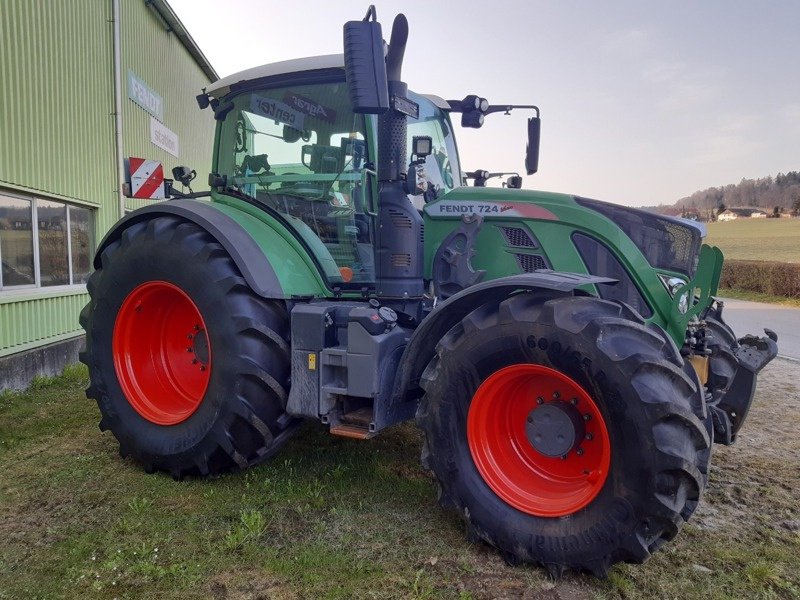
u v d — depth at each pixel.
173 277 3.60
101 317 3.91
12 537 2.91
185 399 3.88
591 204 3.44
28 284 6.31
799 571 2.73
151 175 7.61
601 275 3.35
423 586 2.52
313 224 3.91
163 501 3.31
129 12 9.07
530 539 2.64
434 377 2.92
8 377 5.73
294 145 3.94
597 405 2.57
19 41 6.07
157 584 2.53
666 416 2.39
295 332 3.35
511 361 2.75
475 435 2.87
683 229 3.43
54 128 6.72
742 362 3.69
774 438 4.77
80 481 3.58
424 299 3.59
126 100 8.91
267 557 2.73
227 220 3.66
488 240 3.57
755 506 3.44
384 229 3.41
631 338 2.55
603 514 2.50
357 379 3.15
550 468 2.86
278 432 3.48
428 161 4.22
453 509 2.94
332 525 3.04
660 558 2.81
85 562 2.68
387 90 2.89
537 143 4.83
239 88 4.16
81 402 5.34
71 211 7.31
